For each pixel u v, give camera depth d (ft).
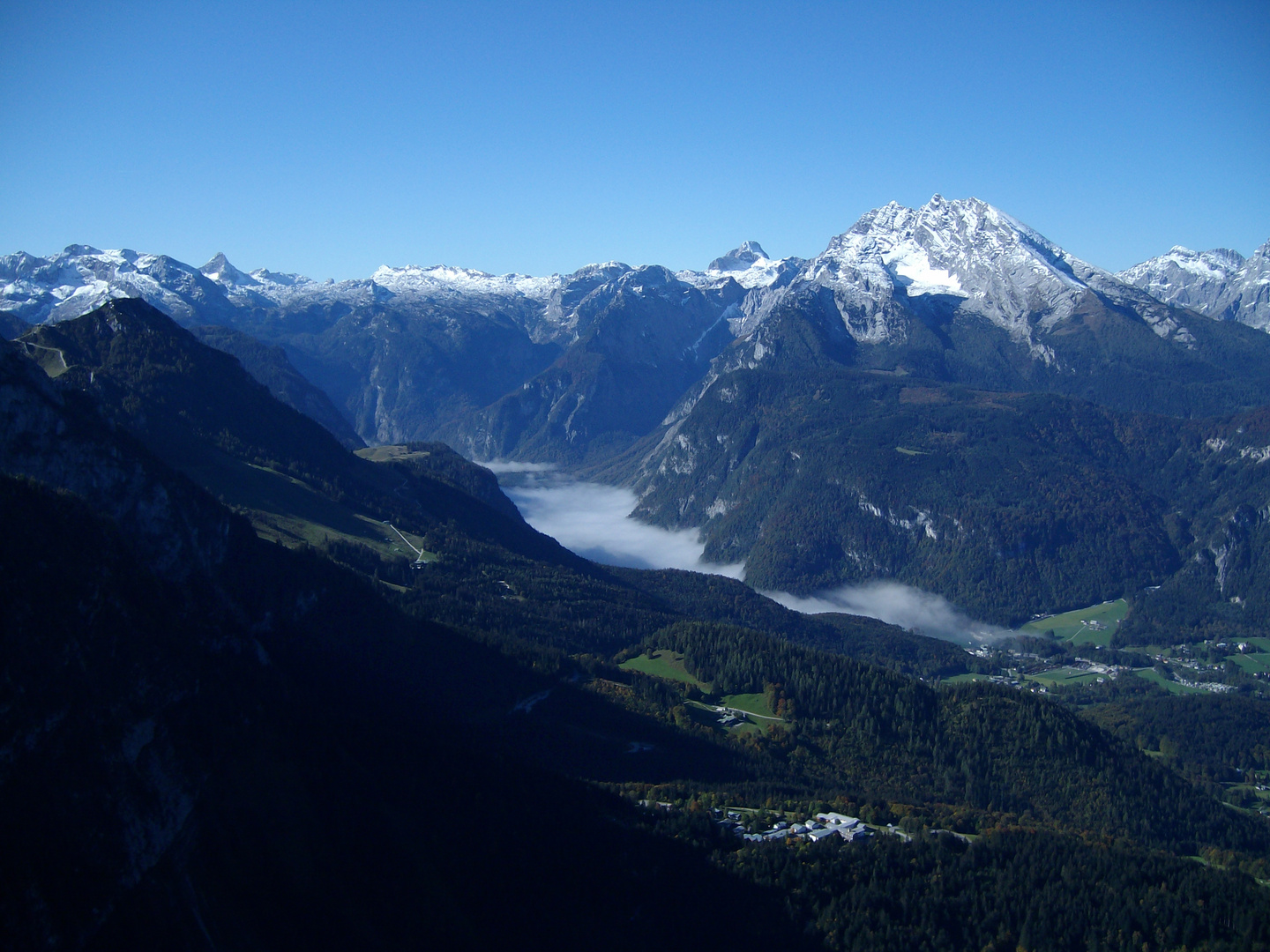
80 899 482.69
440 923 586.45
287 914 554.05
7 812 479.41
